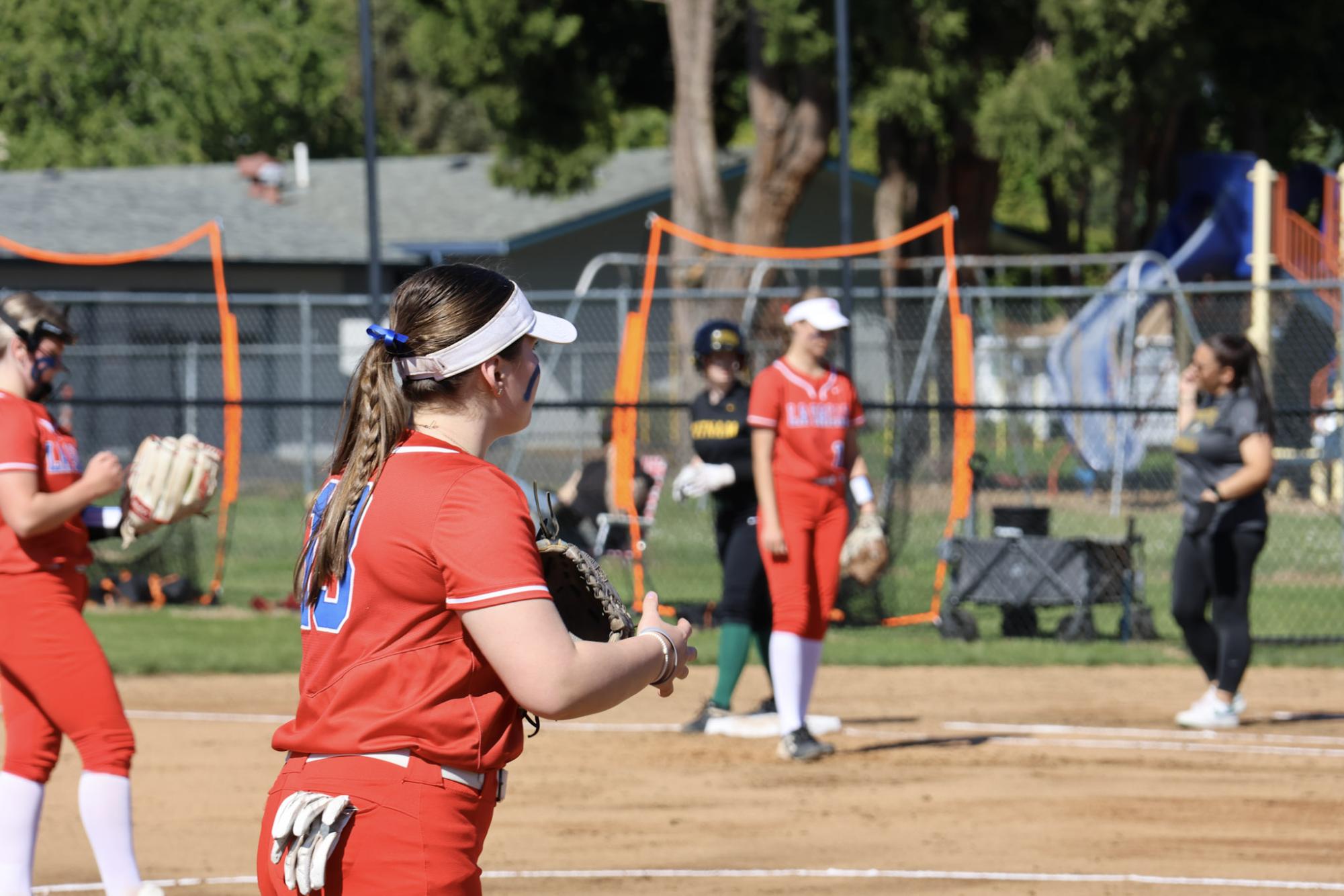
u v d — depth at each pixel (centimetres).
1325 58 8800
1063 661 3297
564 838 1852
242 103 15925
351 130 17088
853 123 11019
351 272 9431
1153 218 9538
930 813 1978
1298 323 7588
